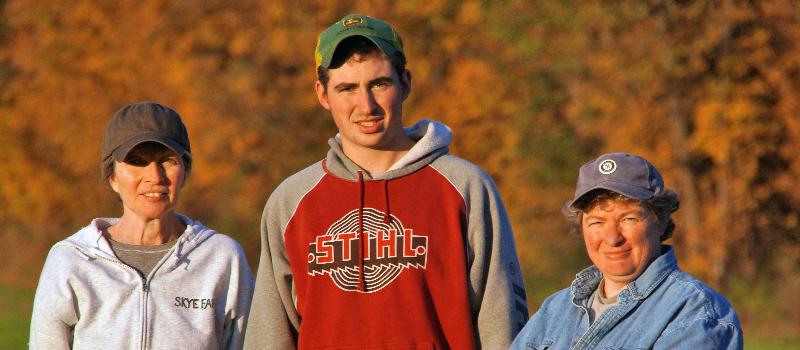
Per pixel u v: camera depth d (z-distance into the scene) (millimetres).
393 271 12617
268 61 77250
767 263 64875
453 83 71750
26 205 90875
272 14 76000
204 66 78250
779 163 64875
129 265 13312
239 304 13664
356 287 12664
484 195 12867
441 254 12641
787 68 63219
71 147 87875
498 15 68375
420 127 13438
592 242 11375
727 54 63312
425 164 12969
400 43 12969
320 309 12750
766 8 63219
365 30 12664
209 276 13516
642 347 10836
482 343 12609
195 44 79500
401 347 12414
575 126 69188
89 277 13164
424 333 12438
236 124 76500
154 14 81875
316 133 77000
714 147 62625
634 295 11148
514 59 70188
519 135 70188
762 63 63094
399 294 12539
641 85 64688
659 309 10984
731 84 63281
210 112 76875
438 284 12578
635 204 11188
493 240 12789
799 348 50844
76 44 87188
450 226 12703
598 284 11773
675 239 66375
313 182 13227
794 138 63469
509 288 12672
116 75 84625
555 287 68375
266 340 13133
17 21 90812
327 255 12828
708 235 64562
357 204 12883
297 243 13055
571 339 11609
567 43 66750
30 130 90812
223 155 76688
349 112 12719
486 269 12711
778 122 63594
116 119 13398
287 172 76500
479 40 71688
